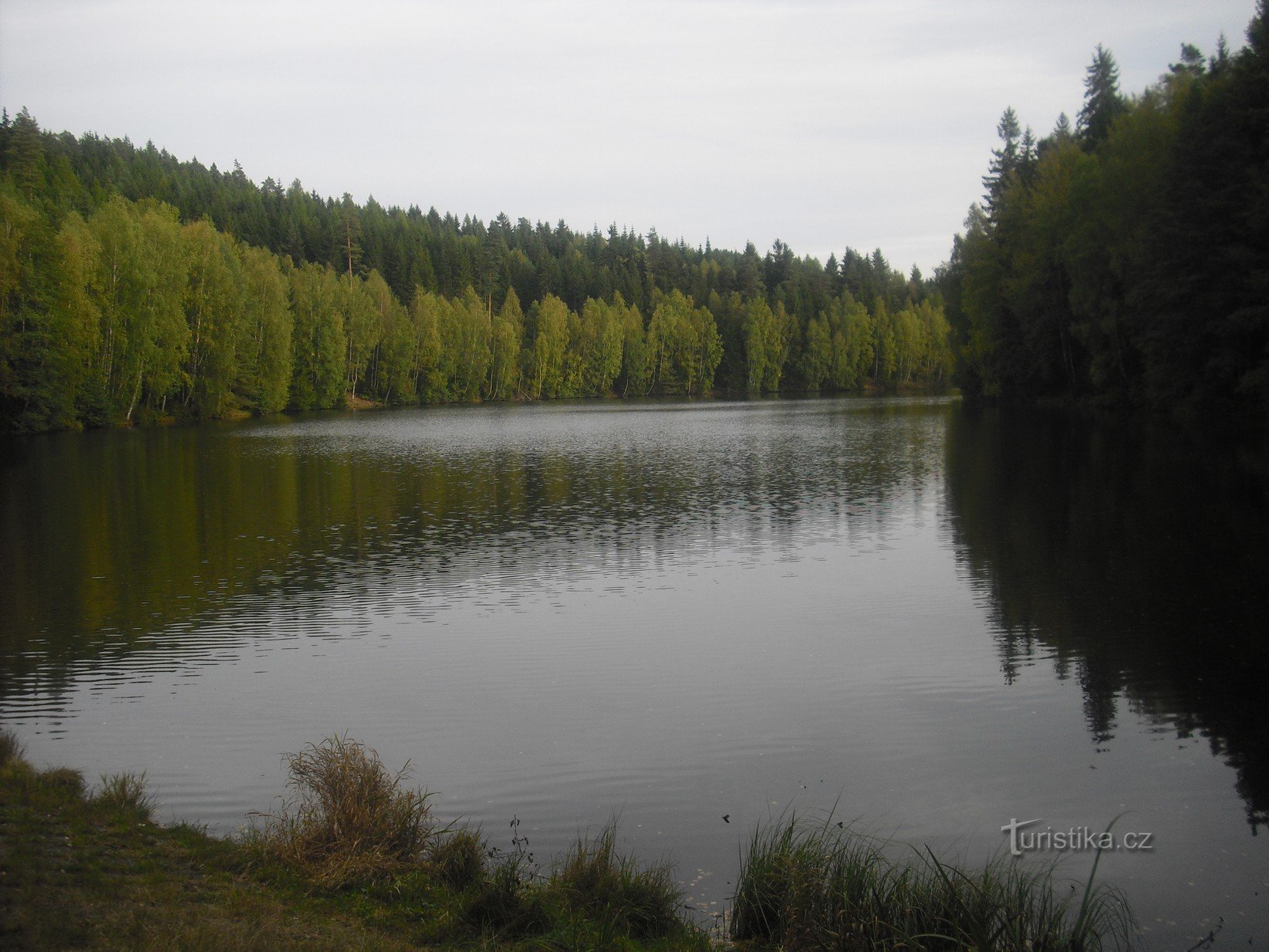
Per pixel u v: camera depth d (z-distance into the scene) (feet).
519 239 588.09
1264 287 106.52
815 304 469.98
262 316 255.29
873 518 76.54
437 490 97.40
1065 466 101.14
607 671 39.45
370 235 438.81
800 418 225.15
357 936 18.35
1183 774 28.60
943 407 264.93
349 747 30.30
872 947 18.26
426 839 23.91
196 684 37.96
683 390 425.69
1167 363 129.80
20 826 21.98
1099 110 211.41
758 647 42.42
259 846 22.53
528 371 384.27
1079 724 32.58
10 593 53.36
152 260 199.41
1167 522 67.21
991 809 26.63
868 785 28.32
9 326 157.79
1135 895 22.12
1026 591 50.75
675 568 59.67
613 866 22.30
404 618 48.01
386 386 336.90
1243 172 110.11
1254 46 114.21
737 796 27.55
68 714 34.50
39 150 246.68
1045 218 182.91
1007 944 18.51
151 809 25.45
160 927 17.54
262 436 175.52
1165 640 41.27
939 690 36.40
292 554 64.39
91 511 83.10
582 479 105.91
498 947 18.40
